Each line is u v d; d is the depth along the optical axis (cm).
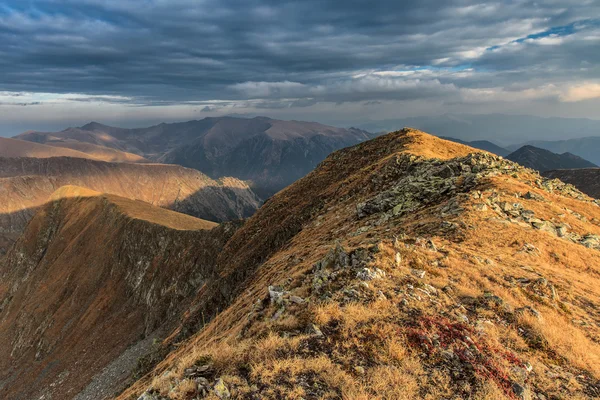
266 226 7800
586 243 2922
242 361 1096
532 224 3003
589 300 1930
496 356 1198
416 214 3372
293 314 1448
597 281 2278
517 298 1755
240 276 6456
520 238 2628
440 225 2808
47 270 19575
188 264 13450
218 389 947
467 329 1341
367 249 2064
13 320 16888
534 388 1104
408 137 7788
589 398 1082
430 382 1027
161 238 15088
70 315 15388
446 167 4331
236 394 941
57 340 14388
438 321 1334
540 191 3872
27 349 14838
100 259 16912
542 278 1991
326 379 998
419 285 1664
